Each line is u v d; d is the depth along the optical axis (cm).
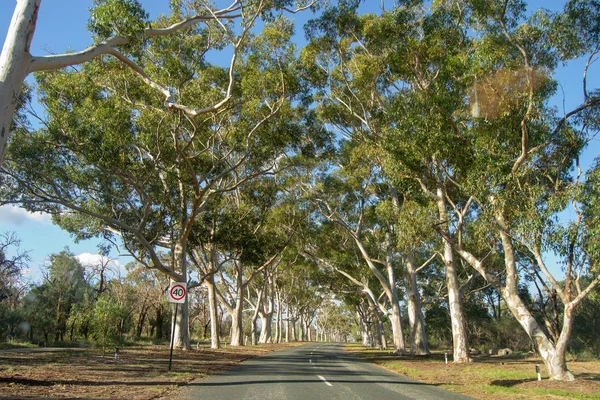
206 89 2117
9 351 2305
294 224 3541
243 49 2203
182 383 1309
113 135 1925
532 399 1180
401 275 4719
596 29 1536
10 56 930
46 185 2216
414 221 1969
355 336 11756
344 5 2314
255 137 2409
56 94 2016
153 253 2231
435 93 1672
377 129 2598
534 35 1595
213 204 2966
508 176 1487
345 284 4959
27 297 4041
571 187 1384
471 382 1581
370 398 1101
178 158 2298
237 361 2273
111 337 2084
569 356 3825
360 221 3409
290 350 3903
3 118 904
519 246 1817
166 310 5600
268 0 1711
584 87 1609
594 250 1327
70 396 958
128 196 2434
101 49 1272
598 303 3812
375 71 2169
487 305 5522
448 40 1870
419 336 3184
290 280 6262
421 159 1764
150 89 2047
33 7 962
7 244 3459
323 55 2555
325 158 2941
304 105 2519
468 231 2084
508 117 1529
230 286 5084
